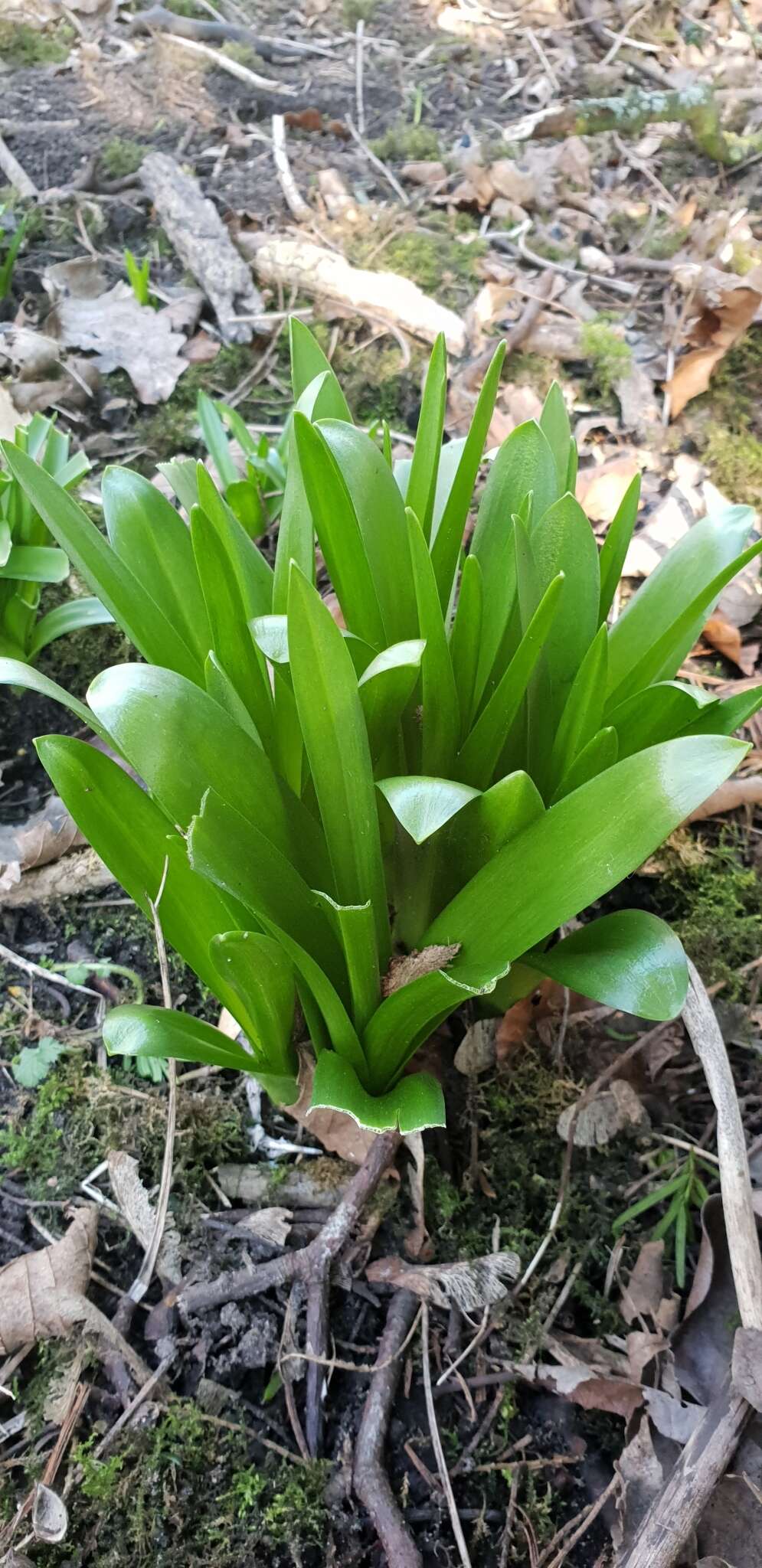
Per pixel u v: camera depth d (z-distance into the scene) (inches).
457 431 34.7
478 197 42.6
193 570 18.2
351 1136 20.0
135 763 13.1
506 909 14.6
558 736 17.0
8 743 26.9
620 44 52.6
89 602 26.7
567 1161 20.1
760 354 35.9
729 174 45.4
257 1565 16.3
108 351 35.0
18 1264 18.6
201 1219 19.6
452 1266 18.9
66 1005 22.6
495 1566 16.6
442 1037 21.6
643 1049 21.8
